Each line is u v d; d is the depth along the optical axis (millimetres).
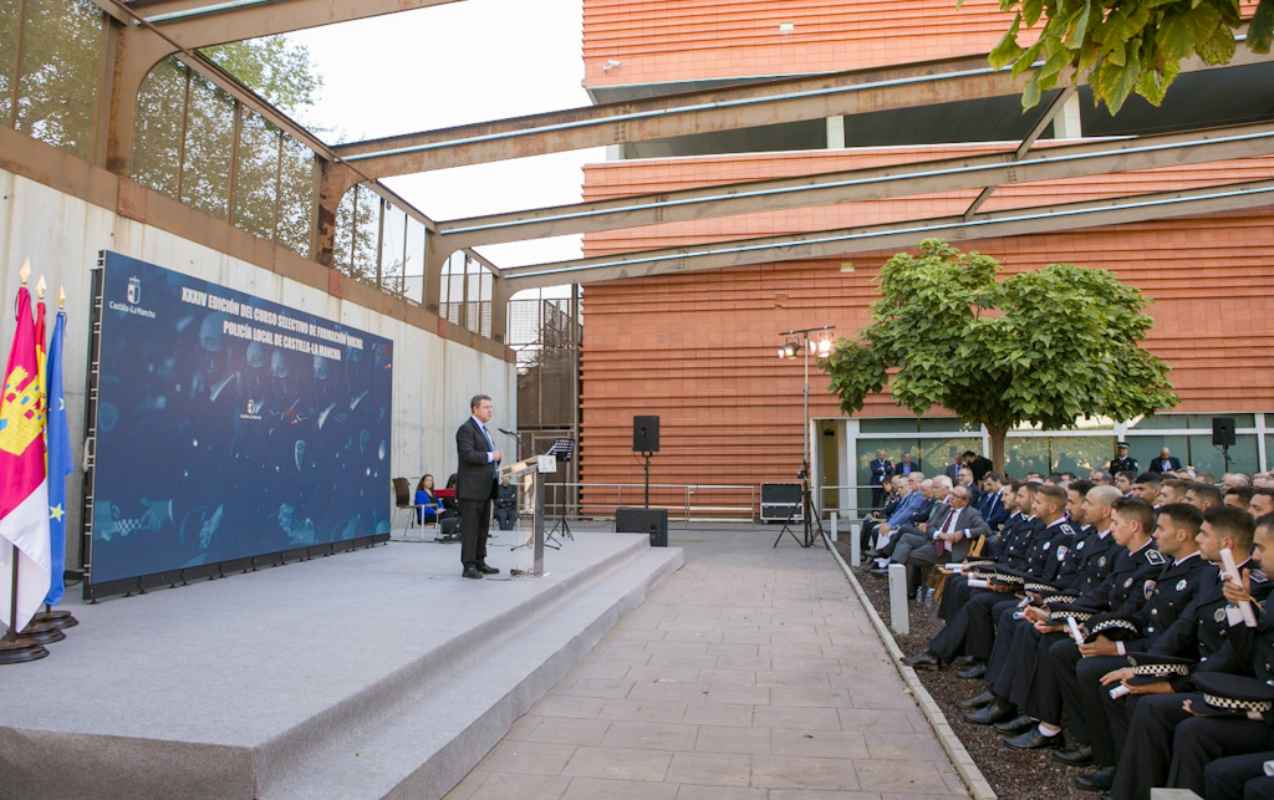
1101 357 13039
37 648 4812
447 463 16328
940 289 13609
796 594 10359
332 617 6066
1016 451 20094
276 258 11070
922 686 6094
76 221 7844
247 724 3639
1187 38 2961
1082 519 6133
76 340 7750
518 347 22703
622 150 22938
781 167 20359
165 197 9031
